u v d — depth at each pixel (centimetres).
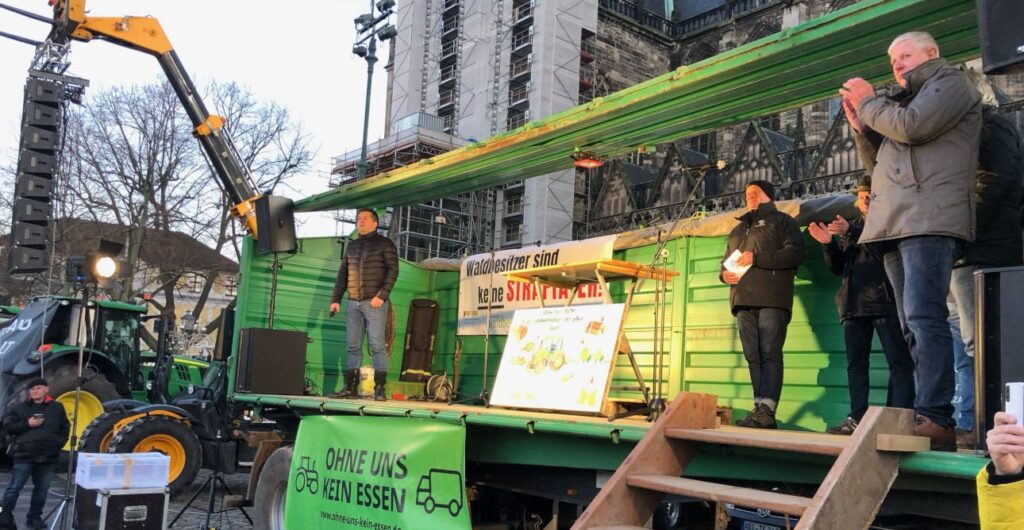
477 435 538
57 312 1245
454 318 942
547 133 627
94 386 1177
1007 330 274
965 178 343
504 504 623
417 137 4859
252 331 779
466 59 5644
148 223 3378
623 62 5266
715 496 313
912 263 347
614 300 763
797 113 3903
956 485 321
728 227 663
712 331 669
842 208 587
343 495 524
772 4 4734
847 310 501
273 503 647
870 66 466
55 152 1345
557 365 529
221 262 3456
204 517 897
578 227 4881
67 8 1207
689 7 5494
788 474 382
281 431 784
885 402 563
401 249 4753
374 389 780
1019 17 296
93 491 625
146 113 3328
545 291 809
